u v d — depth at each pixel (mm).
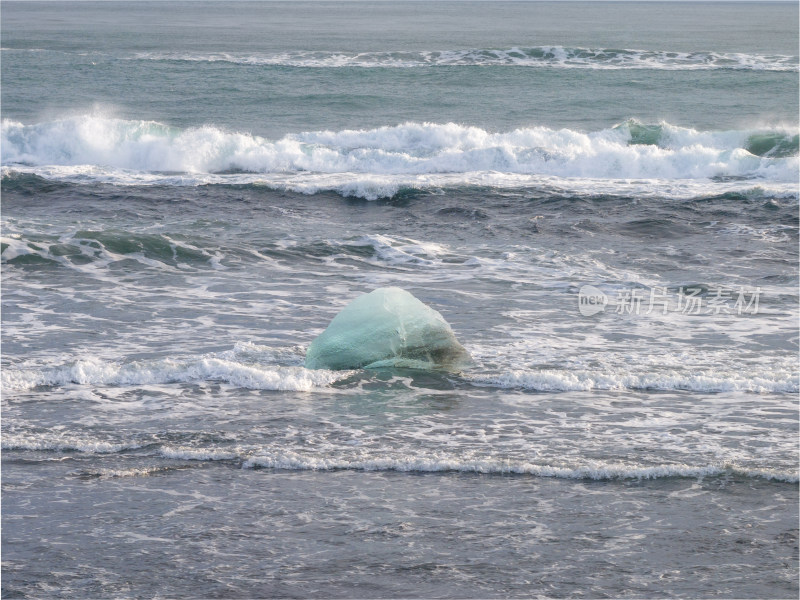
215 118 61656
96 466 13945
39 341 20547
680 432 15383
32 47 119062
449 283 26125
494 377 18062
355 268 27906
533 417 16156
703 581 10617
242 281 26312
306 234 32156
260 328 21828
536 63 89438
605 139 51219
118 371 18062
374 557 11172
